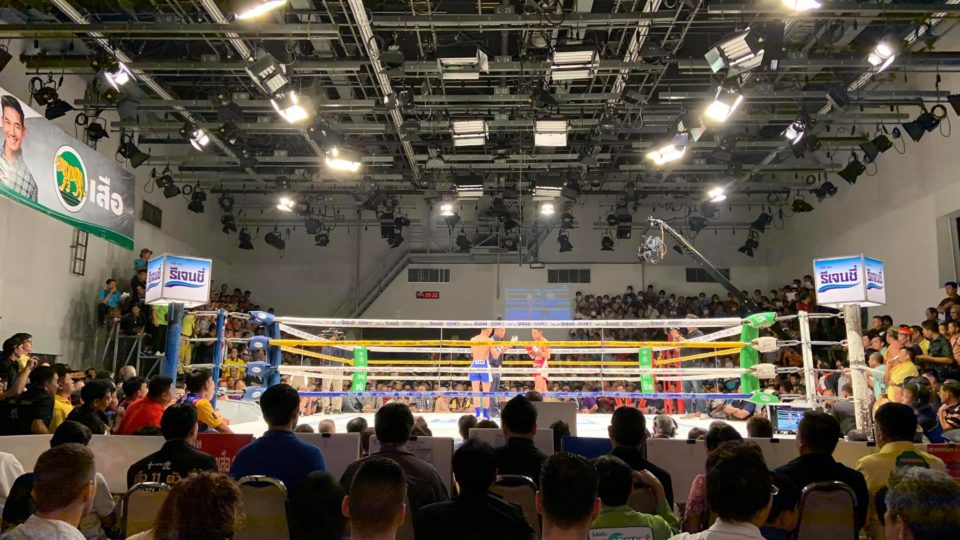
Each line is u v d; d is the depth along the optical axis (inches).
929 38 426.9
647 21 370.3
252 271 780.6
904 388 248.5
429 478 129.3
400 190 711.1
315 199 746.2
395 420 133.0
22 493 128.1
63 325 466.3
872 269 264.7
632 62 416.2
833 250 632.4
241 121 506.9
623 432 143.1
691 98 466.3
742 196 748.6
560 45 384.2
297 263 784.9
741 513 88.3
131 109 454.0
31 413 225.6
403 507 87.0
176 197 649.0
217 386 298.0
